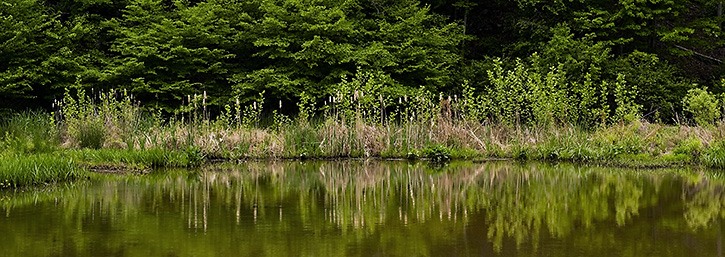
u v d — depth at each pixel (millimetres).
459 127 14789
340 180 9898
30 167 9086
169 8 22688
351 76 19906
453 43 22094
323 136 14266
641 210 7012
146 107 18891
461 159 13641
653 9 22906
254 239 5484
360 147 14203
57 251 5008
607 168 11719
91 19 21109
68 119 14195
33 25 18641
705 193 8344
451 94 21766
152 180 9695
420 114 15570
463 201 7695
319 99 19391
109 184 9172
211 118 20281
